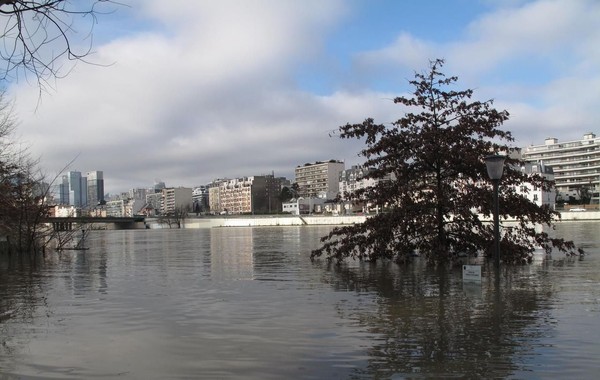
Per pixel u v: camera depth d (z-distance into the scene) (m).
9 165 26.02
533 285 11.55
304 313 9.07
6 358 6.59
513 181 16.34
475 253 17.77
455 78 16.47
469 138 16.25
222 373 5.91
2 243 28.31
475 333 7.42
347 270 15.17
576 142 177.75
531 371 5.80
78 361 6.43
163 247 33.09
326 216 138.50
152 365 6.23
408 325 7.98
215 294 11.38
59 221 32.81
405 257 16.59
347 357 6.43
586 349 6.59
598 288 11.11
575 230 47.44
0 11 5.19
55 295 11.64
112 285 13.23
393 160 16.88
